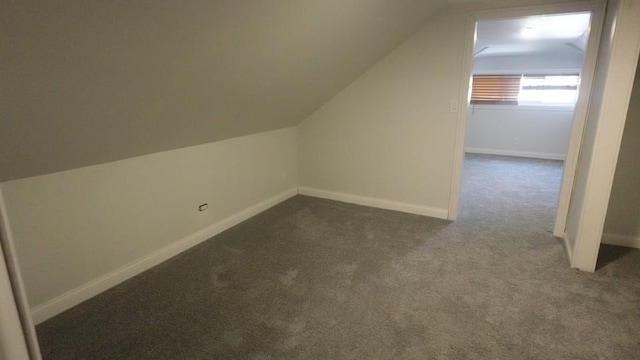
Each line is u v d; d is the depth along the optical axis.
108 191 2.32
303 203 4.04
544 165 5.86
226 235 3.19
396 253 2.81
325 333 1.92
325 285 2.38
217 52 1.79
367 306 2.15
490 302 2.17
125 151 2.29
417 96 3.39
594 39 2.62
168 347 1.83
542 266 2.58
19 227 1.93
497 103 6.74
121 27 1.28
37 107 1.44
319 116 3.99
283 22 1.87
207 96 2.21
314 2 1.86
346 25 2.32
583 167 2.63
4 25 1.03
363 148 3.82
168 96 1.95
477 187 4.61
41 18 1.08
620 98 2.16
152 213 2.64
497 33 4.17
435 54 3.21
